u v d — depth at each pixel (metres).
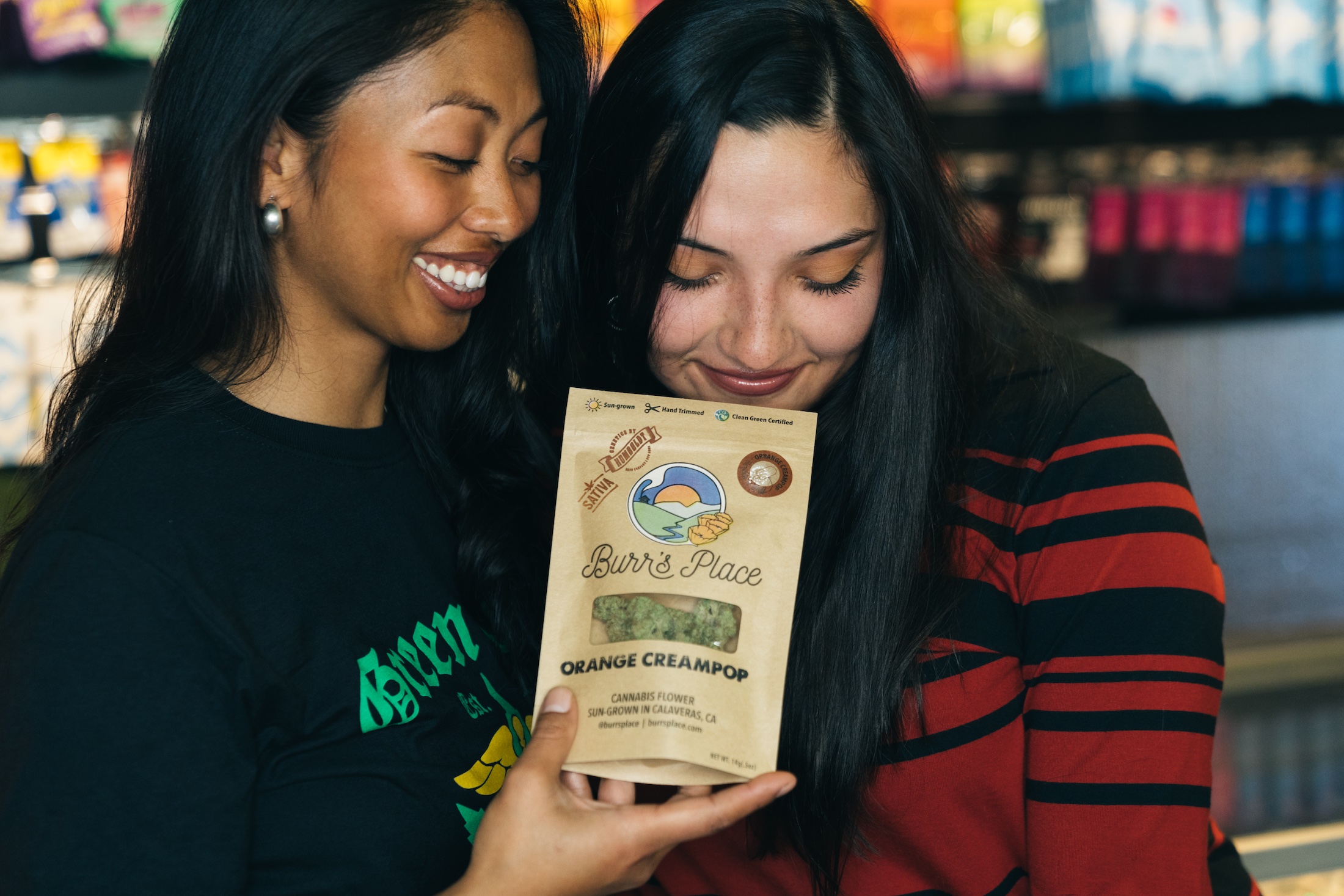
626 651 0.97
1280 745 2.78
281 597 1.01
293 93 0.98
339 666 1.03
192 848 0.91
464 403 1.33
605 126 1.14
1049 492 1.14
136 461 0.98
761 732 0.96
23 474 1.35
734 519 1.01
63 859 0.87
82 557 0.91
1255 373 3.55
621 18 2.83
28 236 2.66
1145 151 3.53
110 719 0.89
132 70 2.71
